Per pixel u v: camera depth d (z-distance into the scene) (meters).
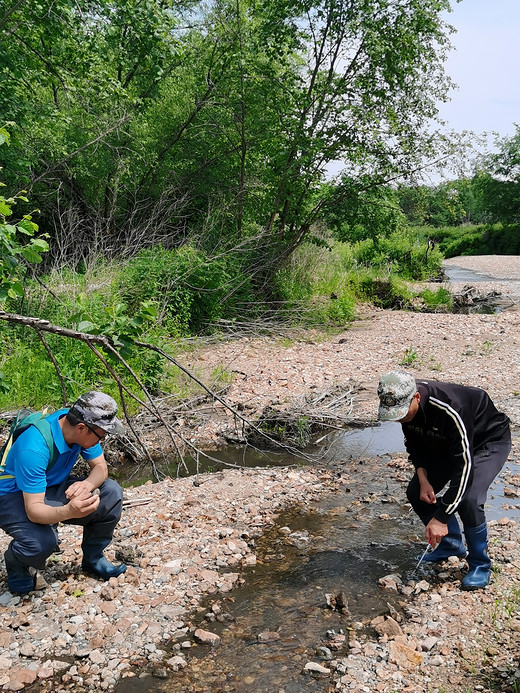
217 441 7.49
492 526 5.00
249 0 14.52
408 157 13.99
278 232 14.87
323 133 13.97
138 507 5.64
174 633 3.87
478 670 3.46
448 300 17.69
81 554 4.73
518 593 4.07
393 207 14.70
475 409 4.09
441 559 4.60
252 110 14.68
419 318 14.80
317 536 5.12
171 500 5.78
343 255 20.39
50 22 10.46
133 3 10.59
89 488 4.04
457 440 3.91
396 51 13.51
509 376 9.55
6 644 3.71
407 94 13.84
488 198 53.50
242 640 3.80
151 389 8.61
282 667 3.55
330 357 11.16
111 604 4.09
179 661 3.59
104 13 10.46
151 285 11.29
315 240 15.51
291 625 3.93
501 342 11.89
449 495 3.91
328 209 14.66
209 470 6.69
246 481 6.24
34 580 4.21
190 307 12.13
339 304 14.82
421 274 23.78
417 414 4.02
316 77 14.40
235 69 14.75
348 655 3.62
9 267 4.98
